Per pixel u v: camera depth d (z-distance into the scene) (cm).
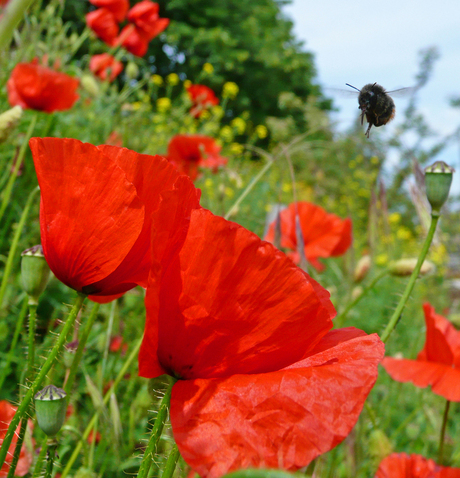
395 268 37
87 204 19
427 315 36
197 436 16
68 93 55
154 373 18
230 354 18
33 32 65
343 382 17
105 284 20
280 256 17
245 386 17
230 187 96
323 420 16
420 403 51
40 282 23
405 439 52
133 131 76
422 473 32
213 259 17
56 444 20
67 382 24
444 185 26
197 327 18
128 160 19
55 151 19
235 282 17
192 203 18
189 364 18
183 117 111
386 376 64
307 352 18
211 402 17
